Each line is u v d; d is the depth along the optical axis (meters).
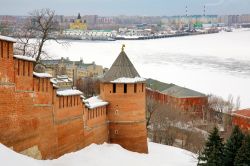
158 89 147.50
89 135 53.53
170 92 142.00
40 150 42.56
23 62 39.44
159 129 89.75
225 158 49.75
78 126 50.19
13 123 38.25
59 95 45.66
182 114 114.69
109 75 59.50
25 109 39.91
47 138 43.81
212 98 151.62
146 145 60.56
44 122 43.19
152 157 58.78
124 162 52.44
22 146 39.56
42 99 42.69
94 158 49.78
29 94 40.47
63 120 46.94
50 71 117.81
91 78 159.00
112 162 50.81
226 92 184.88
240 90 191.12
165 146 67.31
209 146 50.31
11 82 37.75
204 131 108.12
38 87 41.97
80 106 50.50
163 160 58.06
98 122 56.06
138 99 59.50
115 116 58.94
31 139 40.94
